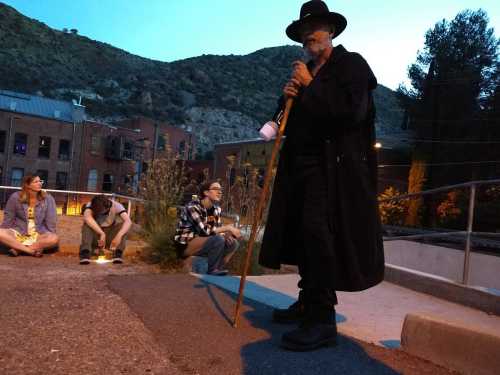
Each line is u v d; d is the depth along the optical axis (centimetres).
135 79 17712
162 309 318
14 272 463
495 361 219
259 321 304
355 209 251
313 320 262
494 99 2575
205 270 539
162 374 217
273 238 280
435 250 1128
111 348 246
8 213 612
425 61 3073
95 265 564
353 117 241
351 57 251
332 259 249
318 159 263
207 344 256
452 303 405
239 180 692
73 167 5000
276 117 294
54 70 17662
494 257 952
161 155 836
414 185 2519
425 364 241
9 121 4631
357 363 238
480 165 2517
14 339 251
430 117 2758
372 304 384
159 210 751
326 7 271
